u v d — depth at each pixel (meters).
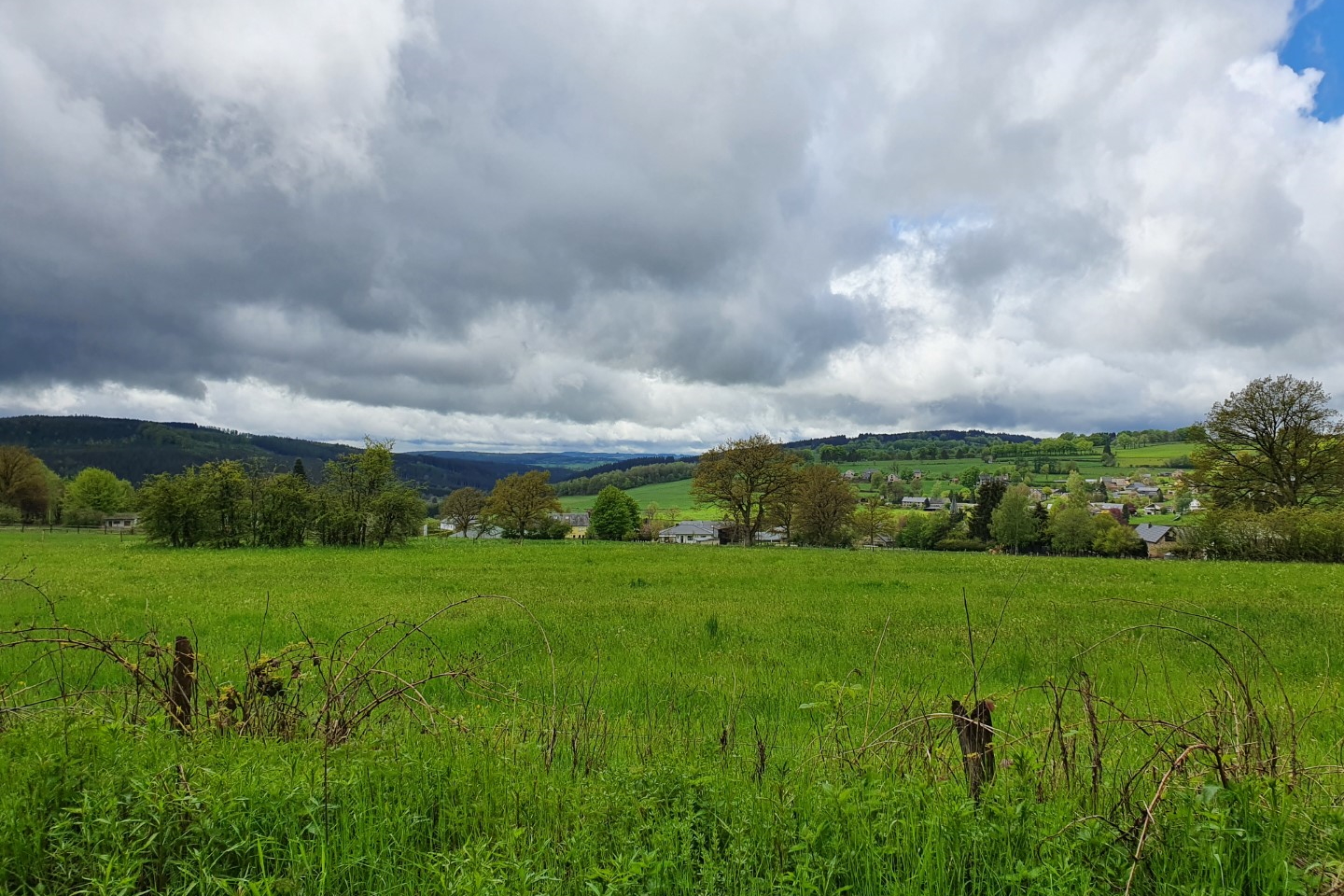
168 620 15.84
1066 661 11.28
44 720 5.38
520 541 68.00
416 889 3.83
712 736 6.58
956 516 103.06
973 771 4.62
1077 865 3.74
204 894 3.68
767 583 25.41
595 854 4.11
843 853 4.00
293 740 5.86
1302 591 22.16
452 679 9.18
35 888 3.66
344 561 36.41
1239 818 4.08
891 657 12.12
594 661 11.92
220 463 53.66
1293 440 45.66
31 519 99.62
